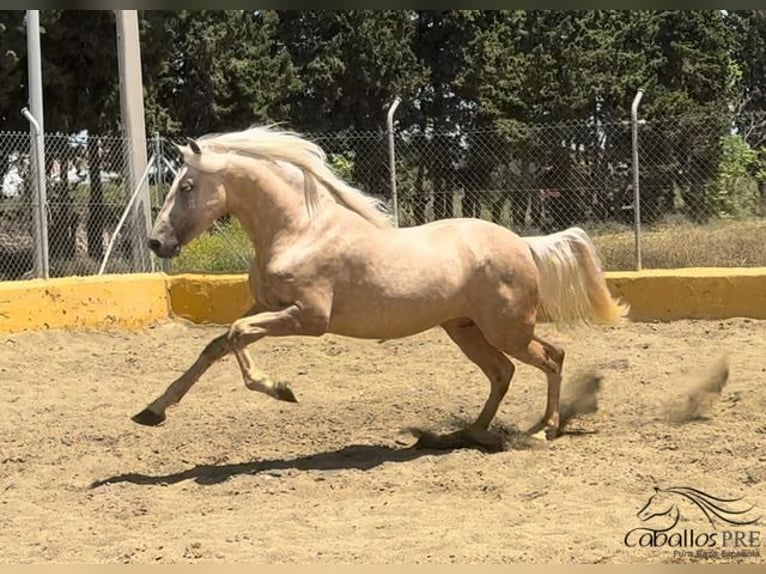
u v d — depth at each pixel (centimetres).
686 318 1373
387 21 3186
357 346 1311
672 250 1559
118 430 932
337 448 857
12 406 1047
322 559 575
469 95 3331
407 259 779
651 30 3497
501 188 2188
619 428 882
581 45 3359
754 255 1555
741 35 4031
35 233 1421
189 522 668
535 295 825
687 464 753
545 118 3341
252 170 760
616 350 1233
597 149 2139
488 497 698
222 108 2881
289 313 753
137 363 1250
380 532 627
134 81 1600
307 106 3191
